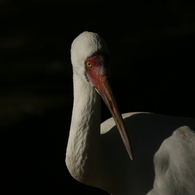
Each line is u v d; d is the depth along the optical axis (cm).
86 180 659
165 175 640
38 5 1938
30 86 1391
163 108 1205
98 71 607
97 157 641
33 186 998
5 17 1886
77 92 632
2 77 1471
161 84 1300
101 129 702
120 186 662
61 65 1477
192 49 1437
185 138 648
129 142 608
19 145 1130
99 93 617
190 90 1261
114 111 610
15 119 1238
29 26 1786
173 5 1733
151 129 662
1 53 1623
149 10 1739
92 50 602
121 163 651
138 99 1251
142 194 653
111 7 1811
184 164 639
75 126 634
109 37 1608
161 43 1501
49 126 1186
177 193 640
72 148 638
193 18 1634
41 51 1589
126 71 1379
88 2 1884
